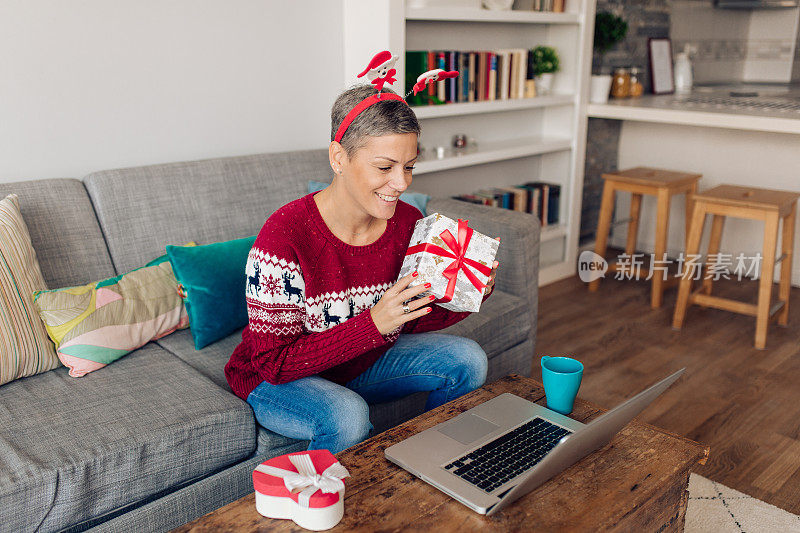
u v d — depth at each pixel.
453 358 1.55
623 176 3.31
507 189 3.48
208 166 2.09
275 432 1.50
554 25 3.53
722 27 4.68
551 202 3.63
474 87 3.00
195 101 2.27
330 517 0.96
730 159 3.64
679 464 1.15
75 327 1.59
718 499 1.77
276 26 2.43
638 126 3.98
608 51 3.77
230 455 1.46
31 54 1.89
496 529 0.97
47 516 1.22
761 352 2.73
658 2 4.06
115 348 1.66
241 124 2.42
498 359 2.12
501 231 2.21
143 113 2.16
